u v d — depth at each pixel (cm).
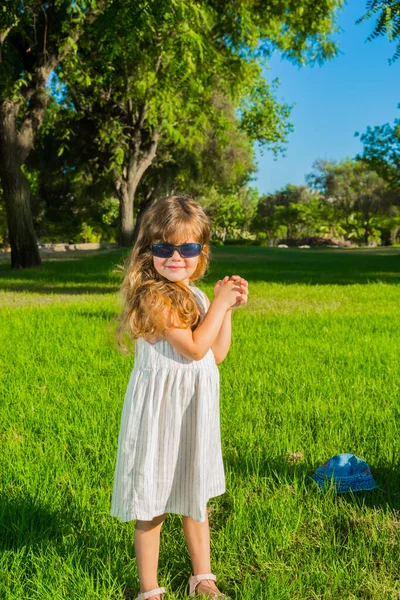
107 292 1402
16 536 292
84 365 637
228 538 291
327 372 604
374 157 4328
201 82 2025
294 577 265
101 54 2091
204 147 3981
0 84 1911
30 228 2100
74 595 247
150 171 4194
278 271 2053
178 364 250
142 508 245
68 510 318
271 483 349
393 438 412
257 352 703
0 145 1980
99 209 5341
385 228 8350
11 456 385
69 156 3791
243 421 454
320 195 9069
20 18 1759
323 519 312
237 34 2009
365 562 271
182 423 251
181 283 258
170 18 1463
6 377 592
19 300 1247
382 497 337
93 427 431
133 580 265
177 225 250
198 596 249
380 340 780
